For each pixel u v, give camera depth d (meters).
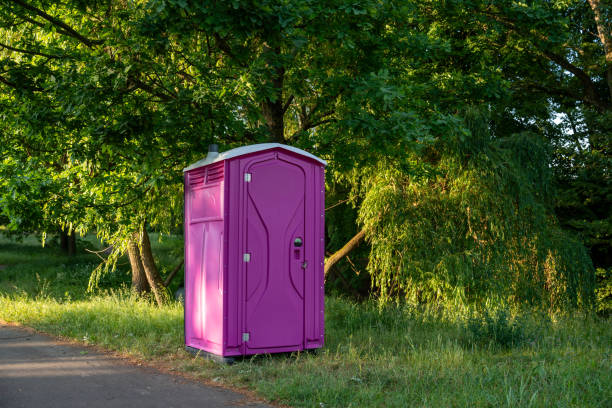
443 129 8.93
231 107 7.95
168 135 8.44
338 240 17.19
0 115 9.39
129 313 10.26
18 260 26.97
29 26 9.46
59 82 8.24
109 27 7.96
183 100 7.92
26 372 5.95
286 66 9.15
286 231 6.84
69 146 9.66
